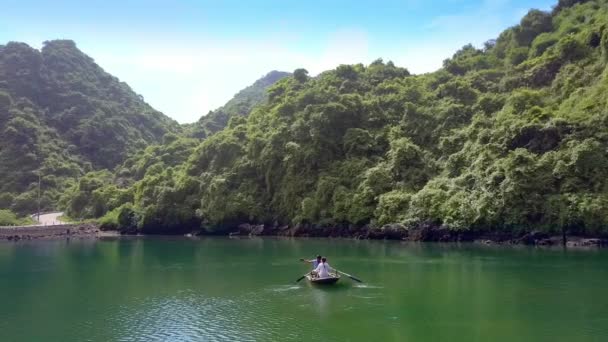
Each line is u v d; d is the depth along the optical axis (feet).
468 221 223.10
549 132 223.71
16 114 486.38
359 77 392.47
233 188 331.98
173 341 83.20
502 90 313.32
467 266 154.10
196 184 349.20
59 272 157.89
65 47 648.79
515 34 387.55
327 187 286.66
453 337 82.28
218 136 373.81
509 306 102.22
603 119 215.51
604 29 263.29
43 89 561.02
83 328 91.86
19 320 97.71
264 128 362.12
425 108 310.45
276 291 122.62
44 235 325.62
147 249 232.53
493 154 233.35
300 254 196.13
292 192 302.66
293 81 425.28
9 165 440.86
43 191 431.43
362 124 322.14
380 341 80.89
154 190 361.30
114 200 391.45
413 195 247.50
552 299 107.76
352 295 115.65
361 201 265.95
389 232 247.70
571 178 208.44
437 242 230.68
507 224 214.28
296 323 92.53
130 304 110.63
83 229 351.05
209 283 135.23
